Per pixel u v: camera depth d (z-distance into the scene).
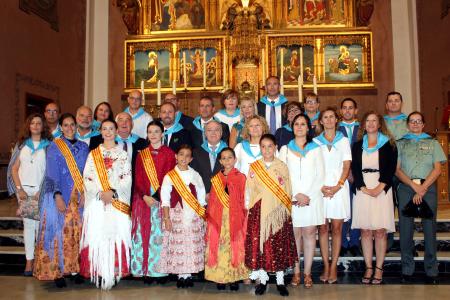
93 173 4.39
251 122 4.41
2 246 5.72
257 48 9.84
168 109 5.00
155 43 10.62
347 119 5.18
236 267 4.25
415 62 10.32
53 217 4.41
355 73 10.29
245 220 4.28
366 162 4.52
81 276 4.57
